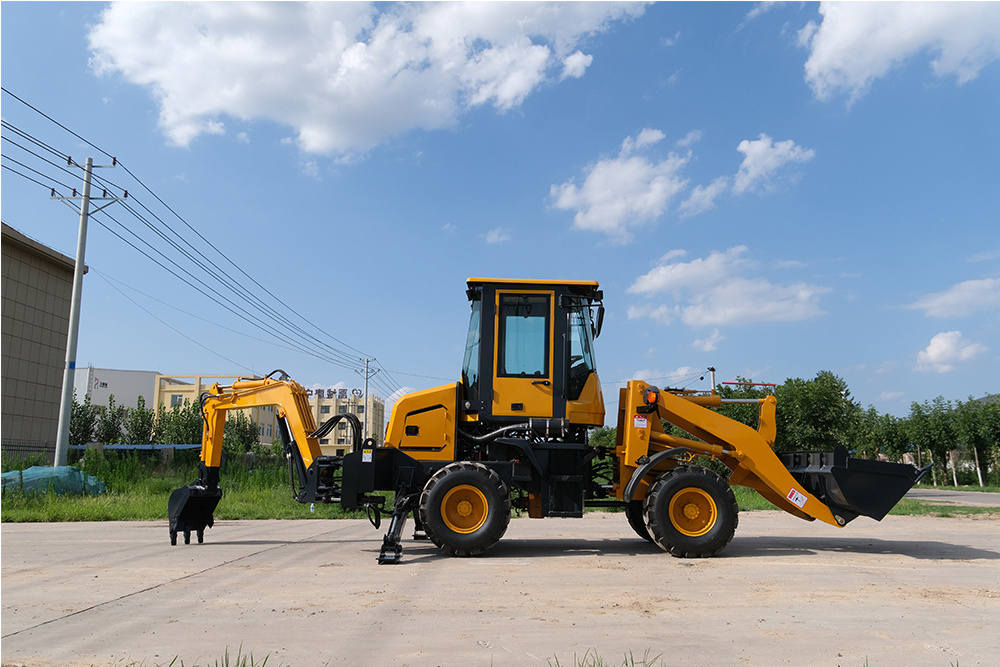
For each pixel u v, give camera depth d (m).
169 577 6.21
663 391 8.04
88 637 4.17
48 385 27.66
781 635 4.25
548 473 7.88
